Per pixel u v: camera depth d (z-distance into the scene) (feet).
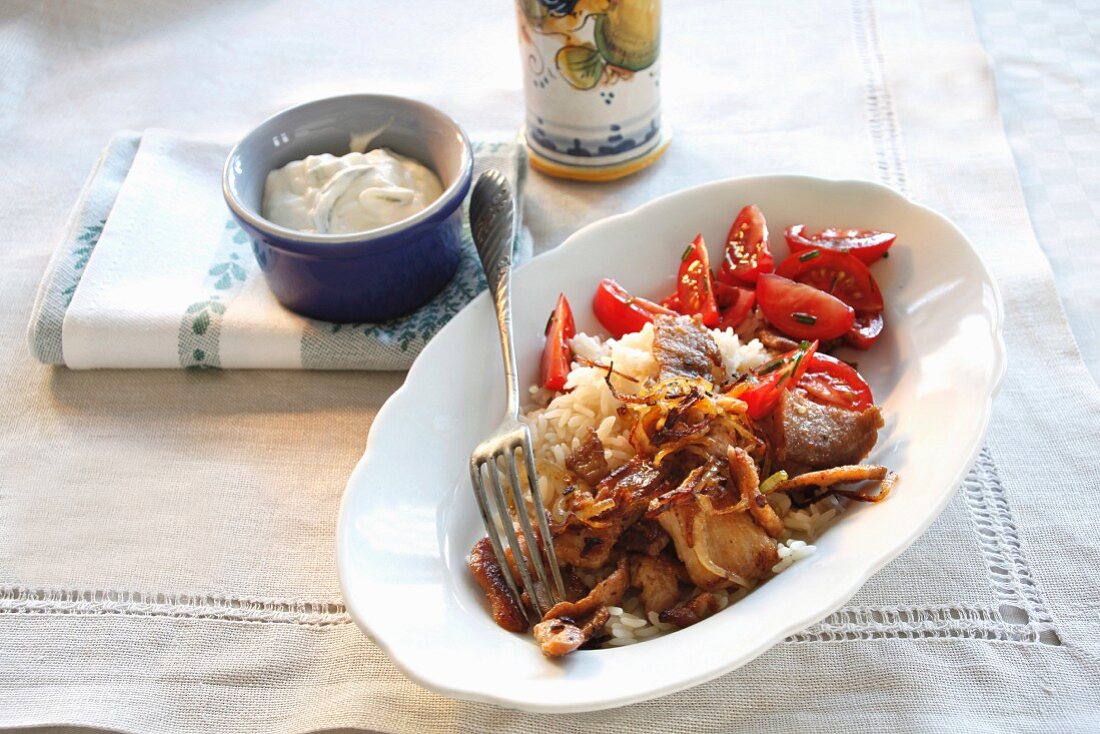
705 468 1.71
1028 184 2.19
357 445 1.94
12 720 1.69
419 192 2.06
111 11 2.69
